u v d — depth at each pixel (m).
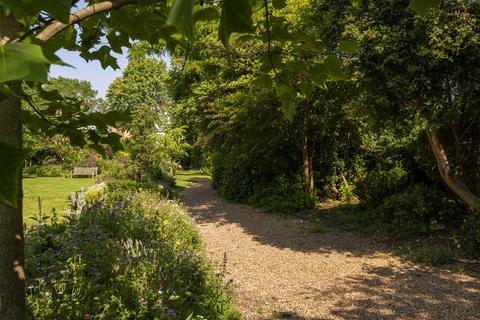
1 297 0.89
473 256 5.55
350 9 5.97
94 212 5.20
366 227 7.75
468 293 4.33
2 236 0.88
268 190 11.66
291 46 1.22
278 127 10.09
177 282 3.19
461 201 6.95
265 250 6.60
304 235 7.64
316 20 6.79
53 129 1.45
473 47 5.12
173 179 17.70
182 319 2.78
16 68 0.34
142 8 1.30
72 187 16.20
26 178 21.22
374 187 8.58
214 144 12.70
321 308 4.06
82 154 23.23
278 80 1.33
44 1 0.45
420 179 8.67
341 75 1.22
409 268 5.30
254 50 8.30
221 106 10.82
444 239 6.35
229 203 12.68
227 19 0.63
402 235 6.84
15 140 0.85
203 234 8.03
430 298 4.23
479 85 5.21
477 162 7.00
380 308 4.02
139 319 2.56
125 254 3.44
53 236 3.79
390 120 6.27
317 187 11.28
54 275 2.70
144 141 12.58
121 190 8.58
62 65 0.38
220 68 11.33
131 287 2.78
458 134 6.65
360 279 4.96
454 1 5.22
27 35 0.75
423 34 5.36
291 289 4.65
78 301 2.44
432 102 5.70
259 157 11.51
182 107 14.78
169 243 4.34
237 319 3.48
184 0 0.39
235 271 5.39
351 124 10.21
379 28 5.67
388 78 5.70
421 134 7.03
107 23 1.57
